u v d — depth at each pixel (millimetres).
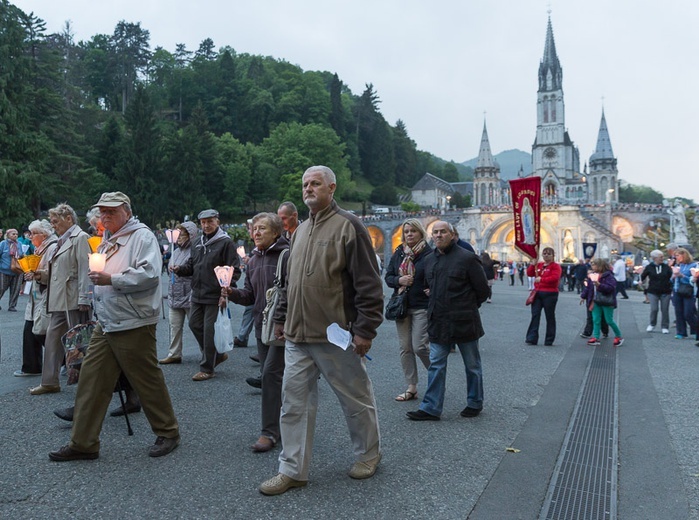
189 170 77500
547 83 124188
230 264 7281
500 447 5031
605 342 11562
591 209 81750
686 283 12352
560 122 123312
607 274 11141
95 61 119062
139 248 4570
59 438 4984
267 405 4871
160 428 4699
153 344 4648
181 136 84438
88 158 74188
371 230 92875
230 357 8914
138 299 4500
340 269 4137
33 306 7094
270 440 4844
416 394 6715
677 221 47375
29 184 38844
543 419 5918
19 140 40219
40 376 7371
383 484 4148
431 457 4738
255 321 5750
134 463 4445
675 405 6570
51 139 53625
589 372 8414
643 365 9031
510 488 4133
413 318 6547
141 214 69250
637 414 6168
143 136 71812
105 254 4641
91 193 67688
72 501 3746
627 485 4277
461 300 5816
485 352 10078
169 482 4086
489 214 84812
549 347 10766
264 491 3900
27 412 5730
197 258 7375
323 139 110000
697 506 3926
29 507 3643
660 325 14953
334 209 4277
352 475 4238
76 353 5020
